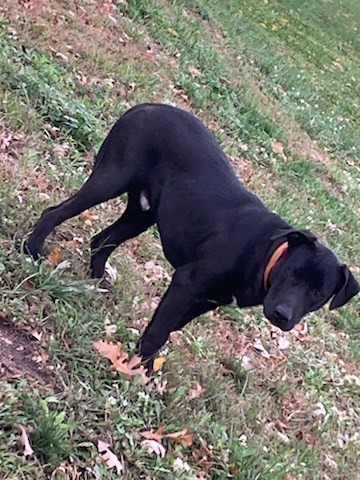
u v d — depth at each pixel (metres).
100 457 3.26
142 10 7.04
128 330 3.76
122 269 4.12
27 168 4.23
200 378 3.92
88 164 4.65
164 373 3.74
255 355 4.41
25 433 3.12
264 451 3.83
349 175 7.95
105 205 4.47
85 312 3.67
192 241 3.63
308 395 4.41
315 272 3.45
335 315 5.31
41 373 3.39
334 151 8.45
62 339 3.52
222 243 3.55
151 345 3.61
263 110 7.28
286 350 4.60
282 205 5.72
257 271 3.50
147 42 6.60
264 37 10.52
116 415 3.40
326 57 12.46
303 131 8.11
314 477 3.96
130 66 5.79
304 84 9.76
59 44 5.36
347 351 5.04
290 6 14.21
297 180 6.66
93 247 3.96
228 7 10.38
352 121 10.21
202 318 4.29
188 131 3.76
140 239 4.46
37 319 3.51
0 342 3.38
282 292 3.44
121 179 3.73
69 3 6.03
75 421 3.29
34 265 3.66
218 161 3.74
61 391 3.37
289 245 3.48
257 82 8.23
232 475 3.59
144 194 3.80
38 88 4.75
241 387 4.10
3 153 4.27
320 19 14.59
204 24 8.48
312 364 4.63
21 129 4.45
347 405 4.62
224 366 4.15
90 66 5.44
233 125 6.50
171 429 3.53
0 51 4.79
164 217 3.71
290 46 11.71
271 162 6.48
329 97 10.57
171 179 3.71
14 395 3.20
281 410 4.21
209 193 3.66
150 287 4.21
